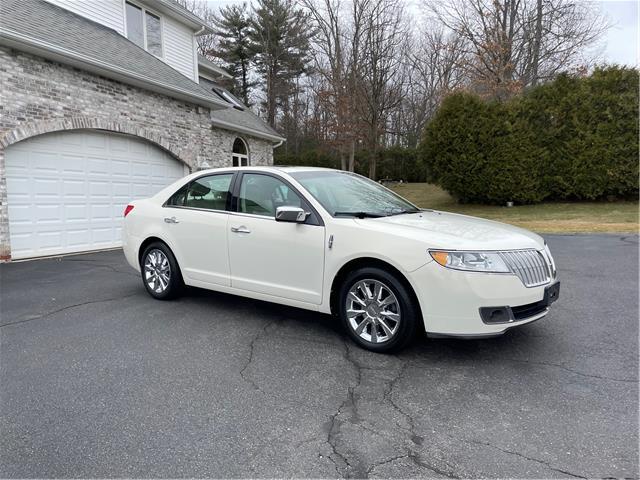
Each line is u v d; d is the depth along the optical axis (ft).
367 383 9.53
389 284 10.67
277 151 116.16
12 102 24.93
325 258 11.70
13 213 25.45
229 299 16.52
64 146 28.19
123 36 39.17
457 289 9.79
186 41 47.93
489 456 6.93
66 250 28.66
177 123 37.32
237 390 9.29
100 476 6.59
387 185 85.56
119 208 32.42
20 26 25.88
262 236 12.94
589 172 46.09
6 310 15.31
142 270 16.84
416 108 109.40
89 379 9.86
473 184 51.31
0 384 9.63
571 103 46.52
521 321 10.17
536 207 48.39
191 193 15.49
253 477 6.54
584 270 20.24
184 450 7.22
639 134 43.65
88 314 14.73
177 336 12.54
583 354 10.78
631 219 37.86
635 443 7.15
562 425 7.74
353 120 75.87
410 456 6.98
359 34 80.69
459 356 10.85
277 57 114.32
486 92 69.51
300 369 10.28
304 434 7.64
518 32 75.41
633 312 13.98
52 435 7.68
